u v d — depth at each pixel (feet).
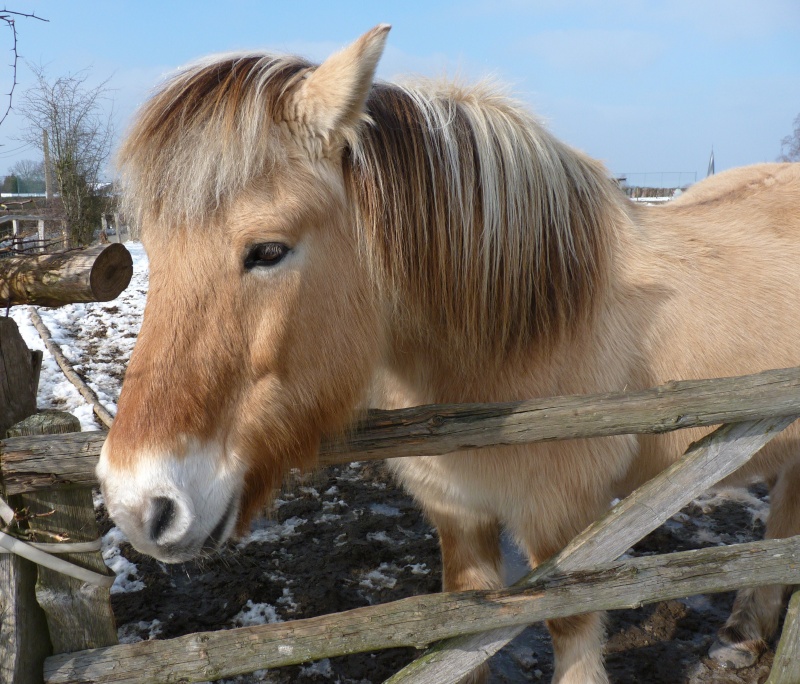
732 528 10.36
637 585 5.02
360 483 11.57
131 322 20.81
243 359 4.32
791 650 6.05
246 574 8.95
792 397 4.77
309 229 4.42
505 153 5.21
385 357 5.52
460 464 5.67
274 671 7.32
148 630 7.88
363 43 4.25
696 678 7.48
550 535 5.84
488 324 5.41
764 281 6.49
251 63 4.54
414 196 4.98
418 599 4.71
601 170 6.22
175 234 4.16
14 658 4.23
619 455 5.82
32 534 4.24
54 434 4.17
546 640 8.06
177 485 4.02
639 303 5.91
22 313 20.61
